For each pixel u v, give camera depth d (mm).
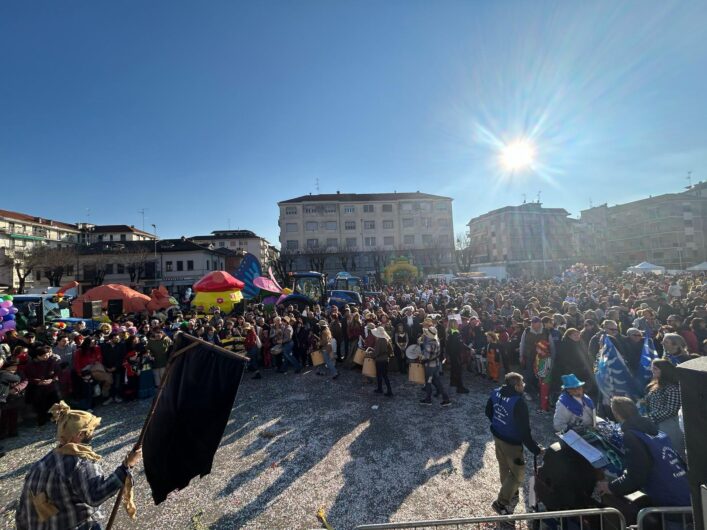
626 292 12078
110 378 6781
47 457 2039
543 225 59312
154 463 2252
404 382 7789
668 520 2377
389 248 52656
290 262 49969
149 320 12453
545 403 5852
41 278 45781
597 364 5039
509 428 3434
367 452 4680
